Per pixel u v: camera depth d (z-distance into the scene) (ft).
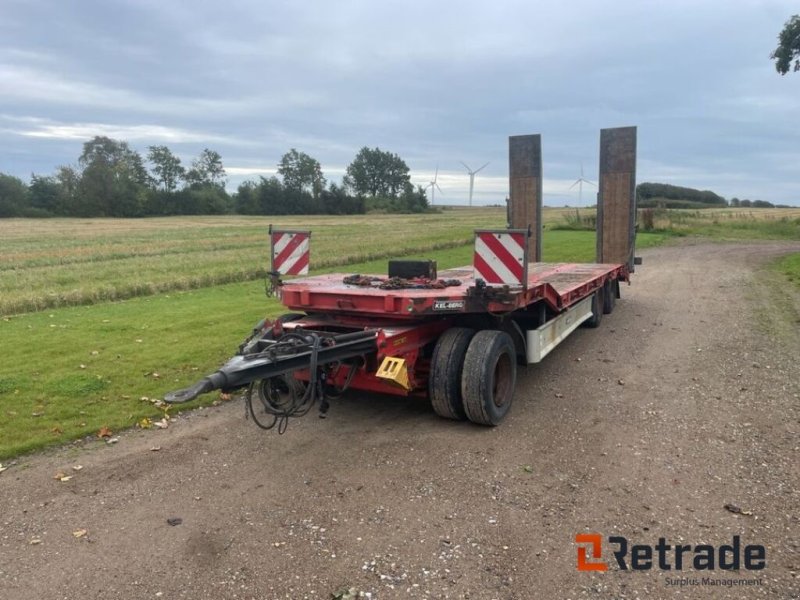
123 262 76.33
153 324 35.45
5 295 45.68
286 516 13.33
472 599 10.37
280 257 20.53
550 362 26.13
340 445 17.35
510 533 12.43
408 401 21.40
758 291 44.98
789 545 11.85
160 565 11.58
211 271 62.64
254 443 17.60
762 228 131.75
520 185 43.27
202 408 20.66
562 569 11.21
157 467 16.02
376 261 74.95
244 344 18.98
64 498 14.35
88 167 335.88
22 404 20.89
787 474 14.83
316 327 19.20
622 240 41.32
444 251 86.07
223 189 398.21
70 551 12.13
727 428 17.97
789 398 20.52
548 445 17.04
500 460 16.07
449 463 15.92
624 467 15.48
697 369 24.44
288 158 396.98
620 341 29.84
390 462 16.08
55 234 159.53
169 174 402.11
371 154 460.55
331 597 10.47
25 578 11.25
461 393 17.89
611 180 41.11
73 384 23.07
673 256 77.00
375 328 18.13
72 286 53.26
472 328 19.60
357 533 12.55
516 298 17.97
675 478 14.78
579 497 13.93
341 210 365.61
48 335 32.55
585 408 20.15
